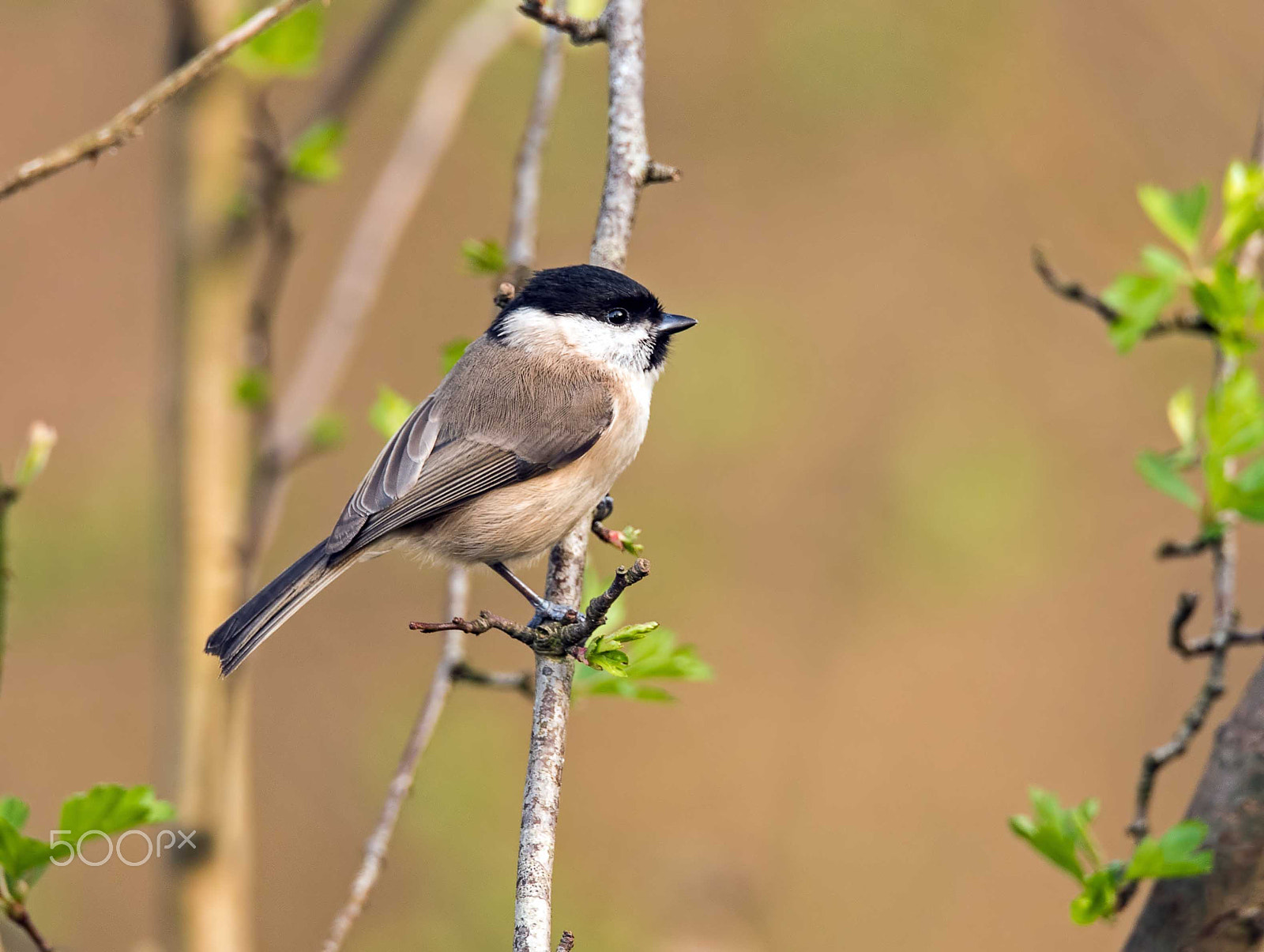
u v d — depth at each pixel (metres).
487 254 6.82
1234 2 12.44
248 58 7.45
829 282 14.31
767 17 13.85
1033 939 11.83
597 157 13.30
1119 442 13.52
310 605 13.32
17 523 11.50
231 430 7.57
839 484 13.49
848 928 11.91
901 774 12.92
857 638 13.45
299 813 11.89
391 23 8.05
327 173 7.63
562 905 11.24
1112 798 12.62
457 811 11.38
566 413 6.66
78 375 13.62
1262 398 5.99
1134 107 12.41
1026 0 13.20
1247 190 6.06
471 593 13.05
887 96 13.39
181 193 7.71
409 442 6.75
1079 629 13.45
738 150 14.55
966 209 14.44
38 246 14.04
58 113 14.05
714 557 13.51
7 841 4.82
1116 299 6.05
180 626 7.26
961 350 14.12
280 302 13.91
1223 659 5.55
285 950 11.34
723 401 13.24
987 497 12.92
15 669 12.59
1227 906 4.95
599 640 4.83
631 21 6.19
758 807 12.76
